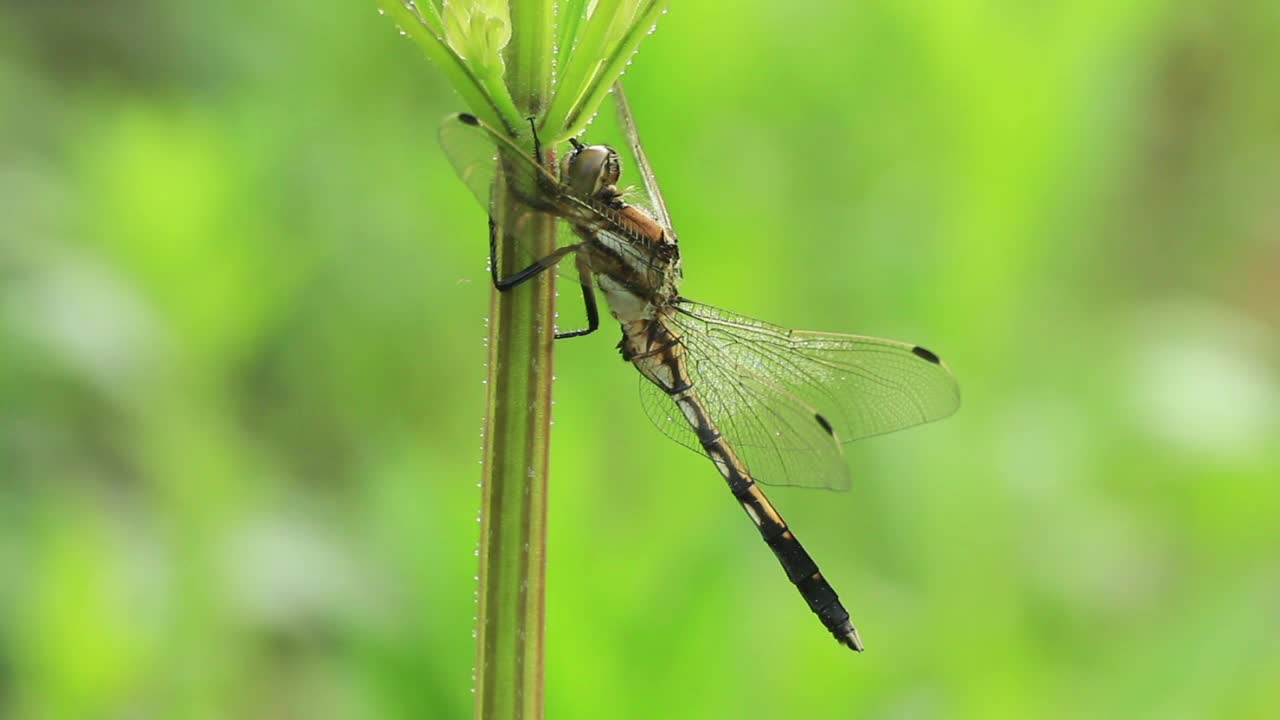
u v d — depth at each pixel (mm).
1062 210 525
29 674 527
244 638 544
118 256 538
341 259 575
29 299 551
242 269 538
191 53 610
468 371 573
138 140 538
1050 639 538
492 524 467
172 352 538
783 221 527
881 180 529
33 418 570
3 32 622
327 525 562
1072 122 521
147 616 536
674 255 504
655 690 493
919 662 522
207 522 538
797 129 527
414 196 572
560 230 482
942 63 521
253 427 573
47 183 587
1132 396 546
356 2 584
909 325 529
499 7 463
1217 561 537
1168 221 579
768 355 514
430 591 501
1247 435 544
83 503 560
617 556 500
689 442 512
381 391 576
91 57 622
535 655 467
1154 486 546
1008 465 531
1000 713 519
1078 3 519
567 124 467
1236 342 556
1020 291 523
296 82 584
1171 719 527
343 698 532
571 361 523
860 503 539
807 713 506
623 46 465
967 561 522
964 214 521
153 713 529
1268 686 526
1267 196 582
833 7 525
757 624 508
